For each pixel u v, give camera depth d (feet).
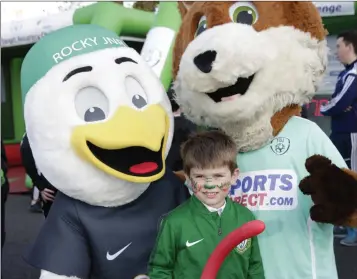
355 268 11.85
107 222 5.80
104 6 14.17
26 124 5.71
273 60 5.48
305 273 5.87
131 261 5.84
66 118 5.39
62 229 5.70
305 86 5.87
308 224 5.93
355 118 12.93
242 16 5.84
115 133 5.28
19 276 12.25
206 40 5.44
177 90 6.26
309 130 6.10
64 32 5.90
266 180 5.98
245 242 5.54
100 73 5.53
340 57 13.42
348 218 5.19
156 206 6.15
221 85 5.38
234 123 5.76
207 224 5.54
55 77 5.51
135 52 6.17
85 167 5.43
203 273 4.98
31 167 7.86
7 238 15.67
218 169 5.35
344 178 5.26
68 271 5.55
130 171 5.45
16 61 29.30
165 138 5.90
